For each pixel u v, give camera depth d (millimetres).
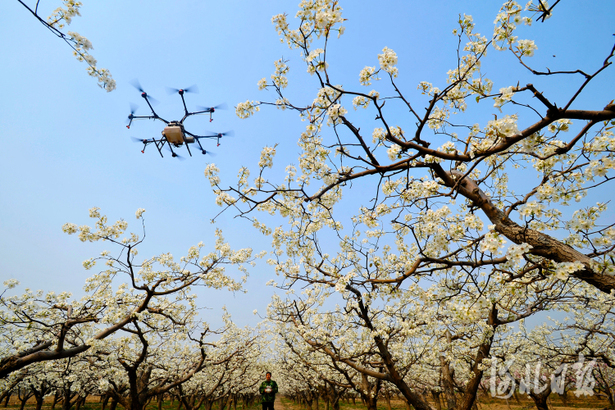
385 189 4816
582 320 10484
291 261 7977
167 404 30859
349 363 7641
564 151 3020
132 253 7129
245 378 20031
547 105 2537
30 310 7207
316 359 11797
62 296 7746
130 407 8773
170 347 13141
